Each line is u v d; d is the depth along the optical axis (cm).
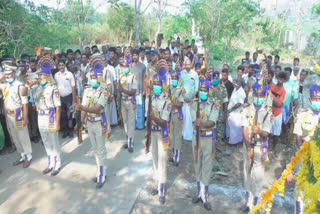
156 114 453
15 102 549
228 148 673
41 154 631
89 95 494
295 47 1609
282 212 455
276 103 608
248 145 420
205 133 441
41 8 1148
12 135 575
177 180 532
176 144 571
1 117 637
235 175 556
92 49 887
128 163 589
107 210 450
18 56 1034
